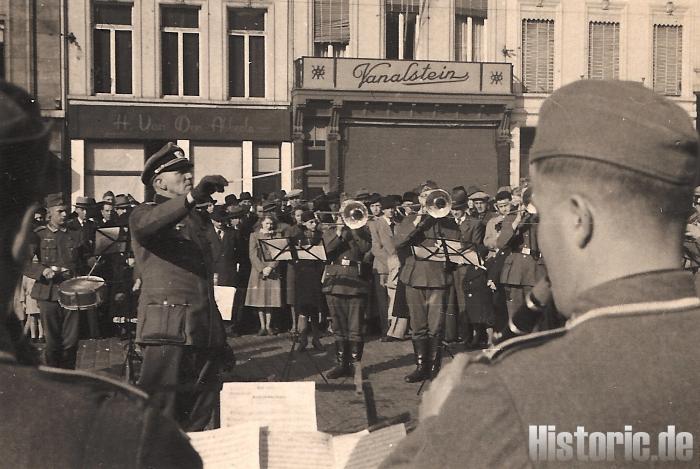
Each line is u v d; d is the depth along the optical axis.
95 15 17.80
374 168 18.88
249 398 1.95
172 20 18.20
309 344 9.09
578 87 1.04
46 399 0.93
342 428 4.93
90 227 8.77
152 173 4.25
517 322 1.29
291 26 18.64
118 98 17.91
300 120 18.59
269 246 8.46
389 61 18.70
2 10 17.28
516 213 7.94
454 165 18.98
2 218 0.95
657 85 18.36
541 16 18.75
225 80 18.38
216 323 4.11
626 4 18.36
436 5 19.03
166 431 0.99
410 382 6.77
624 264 1.00
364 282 7.20
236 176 18.64
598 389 0.94
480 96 18.72
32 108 0.99
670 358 0.96
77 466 0.91
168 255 4.00
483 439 0.93
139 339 3.96
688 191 1.00
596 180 0.98
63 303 6.56
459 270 8.28
